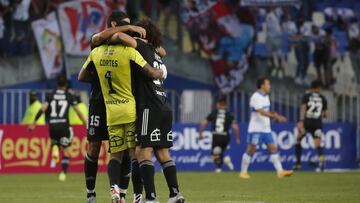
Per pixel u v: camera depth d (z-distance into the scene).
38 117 61.94
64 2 78.25
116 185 29.72
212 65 81.62
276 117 59.12
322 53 83.88
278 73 82.94
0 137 66.56
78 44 78.44
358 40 84.88
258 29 82.88
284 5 83.31
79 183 52.69
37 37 77.44
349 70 84.25
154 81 29.84
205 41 81.62
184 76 81.00
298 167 71.56
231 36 82.25
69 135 57.53
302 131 70.44
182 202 29.88
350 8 85.19
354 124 76.06
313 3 84.06
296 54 83.38
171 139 30.08
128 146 29.92
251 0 82.69
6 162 66.62
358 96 84.00
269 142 59.31
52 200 38.00
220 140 68.31
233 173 66.25
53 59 77.81
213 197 39.78
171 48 80.69
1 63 76.38
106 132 30.73
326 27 84.25
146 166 29.58
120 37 29.38
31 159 67.06
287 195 41.22
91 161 30.97
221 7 82.06
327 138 75.00
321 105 69.62
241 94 82.12
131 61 29.41
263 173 66.31
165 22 80.69
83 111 67.44
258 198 39.06
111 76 29.56
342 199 38.47
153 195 29.58
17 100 75.44
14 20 76.81
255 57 82.62
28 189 46.62
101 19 79.06
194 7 81.38
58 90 57.75
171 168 29.92
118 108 29.61
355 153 75.81
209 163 71.69
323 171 70.44
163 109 29.77
